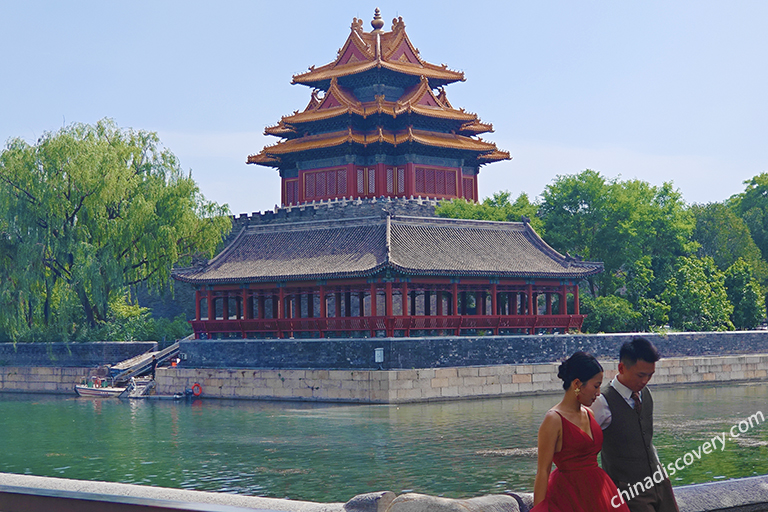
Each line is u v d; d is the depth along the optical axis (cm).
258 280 6806
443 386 6069
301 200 10169
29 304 7750
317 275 6519
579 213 9050
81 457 4103
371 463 3775
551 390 6594
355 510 1215
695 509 1298
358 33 10581
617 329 8000
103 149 7988
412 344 6006
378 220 6850
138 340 8044
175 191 8294
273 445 4312
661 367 7100
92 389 7156
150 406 6278
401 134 9756
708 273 8894
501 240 7256
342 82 10475
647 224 9044
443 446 4166
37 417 5697
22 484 1424
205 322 7125
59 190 7712
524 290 7012
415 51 10594
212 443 4419
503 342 6438
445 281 6544
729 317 9194
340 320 6378
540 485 1099
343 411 5534
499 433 4534
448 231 7062
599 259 8981
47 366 7850
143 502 1148
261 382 6412
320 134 10188
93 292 7569
